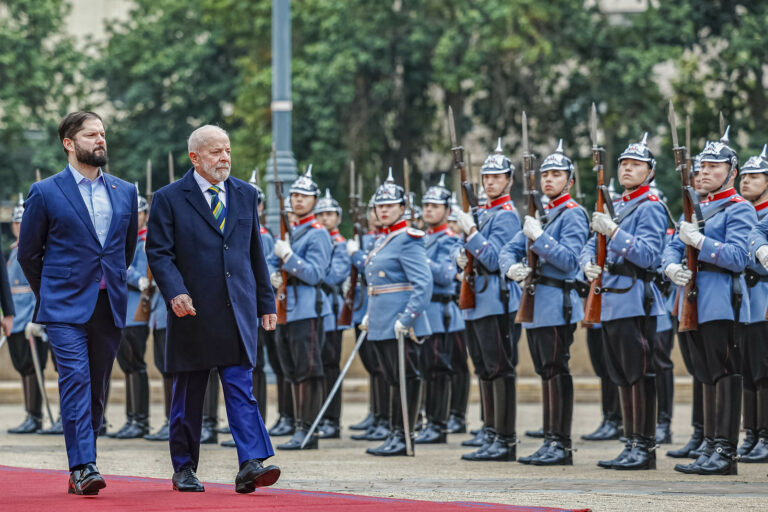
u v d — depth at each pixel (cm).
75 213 992
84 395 962
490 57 3869
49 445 1598
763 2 3900
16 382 2603
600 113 3947
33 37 4488
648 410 1236
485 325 1350
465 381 1758
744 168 1265
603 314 1233
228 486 1012
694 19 3947
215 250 977
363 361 1808
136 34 4659
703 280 1184
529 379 2511
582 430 1839
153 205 983
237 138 4088
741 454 1322
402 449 1412
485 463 1323
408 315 1360
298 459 1375
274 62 2209
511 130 4203
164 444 1617
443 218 1627
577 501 960
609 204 1228
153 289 1664
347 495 945
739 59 3728
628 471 1227
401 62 4112
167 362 978
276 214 2159
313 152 3947
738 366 1193
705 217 1202
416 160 4397
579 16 3884
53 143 4441
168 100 4538
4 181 4525
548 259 1250
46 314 978
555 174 1279
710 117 4009
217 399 1630
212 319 967
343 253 1638
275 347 1689
